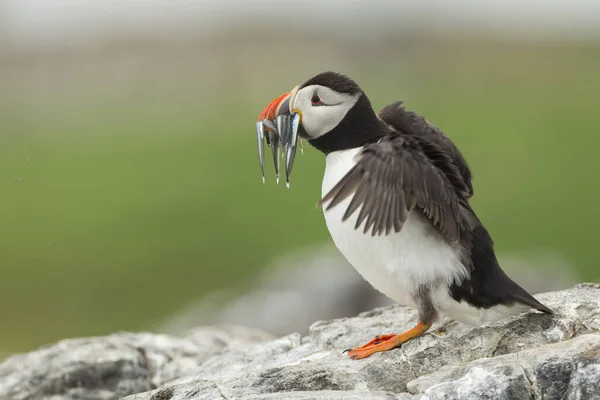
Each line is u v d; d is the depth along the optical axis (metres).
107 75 36.62
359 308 14.21
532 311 6.50
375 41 40.31
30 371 8.33
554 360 5.62
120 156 25.64
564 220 20.30
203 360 8.68
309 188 22.02
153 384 8.44
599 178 22.86
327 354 6.70
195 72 36.44
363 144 6.39
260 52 38.62
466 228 6.11
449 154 6.80
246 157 25.00
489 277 6.18
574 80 34.56
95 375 8.31
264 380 6.17
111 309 17.62
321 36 40.88
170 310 17.50
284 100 6.50
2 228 20.89
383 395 5.56
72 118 31.06
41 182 23.97
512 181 22.91
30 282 18.59
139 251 19.62
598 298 6.82
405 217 5.66
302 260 17.78
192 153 25.77
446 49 39.97
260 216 20.78
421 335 6.44
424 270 6.07
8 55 39.09
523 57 38.59
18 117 31.19
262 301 15.40
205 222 20.83
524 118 28.84
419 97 32.56
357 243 6.16
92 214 21.39
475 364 5.77
